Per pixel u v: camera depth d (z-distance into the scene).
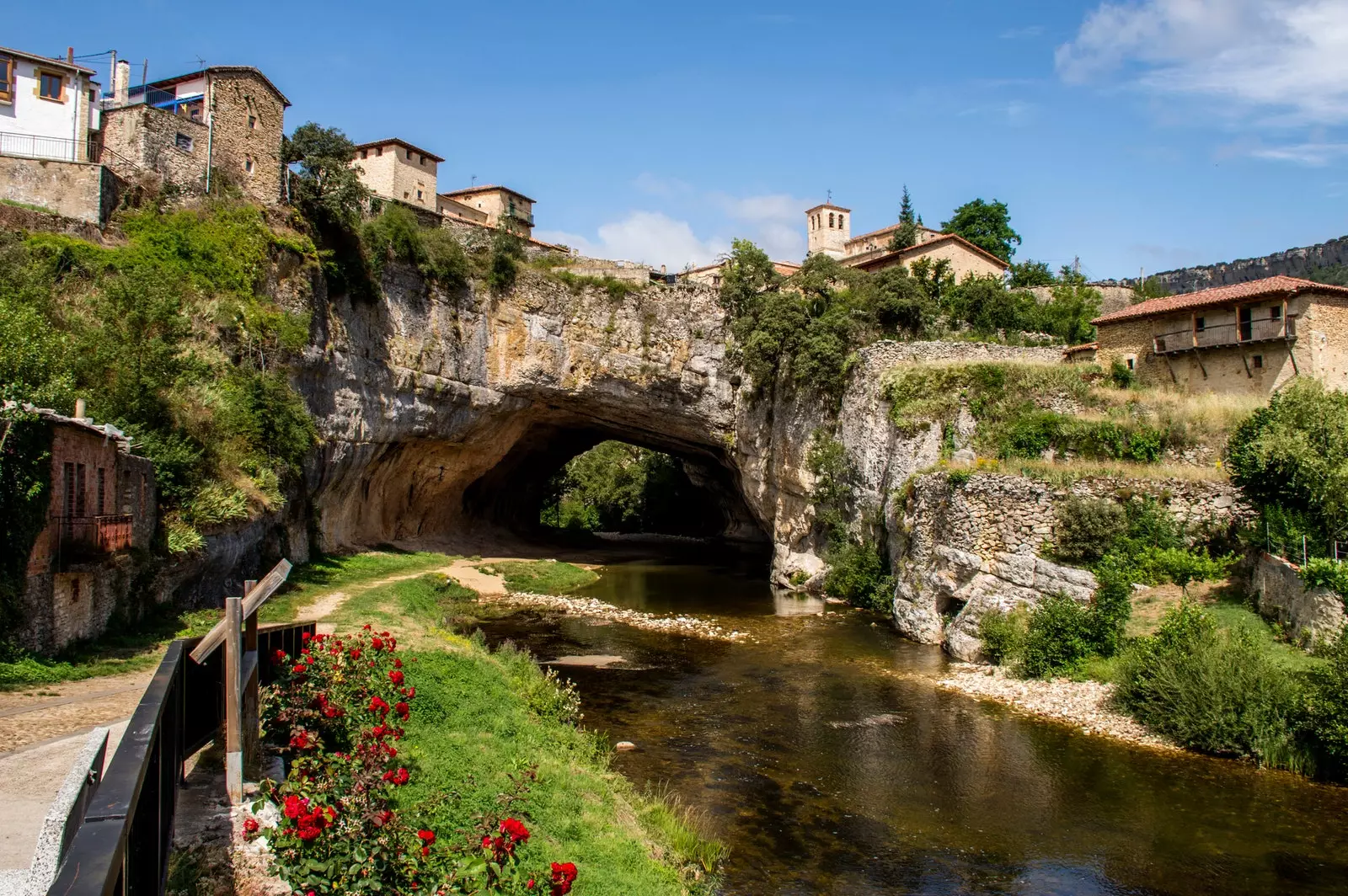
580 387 49.97
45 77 31.86
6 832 7.07
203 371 26.75
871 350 39.78
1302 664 18.53
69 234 27.94
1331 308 31.59
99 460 17.31
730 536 74.38
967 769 16.98
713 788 15.98
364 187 40.91
